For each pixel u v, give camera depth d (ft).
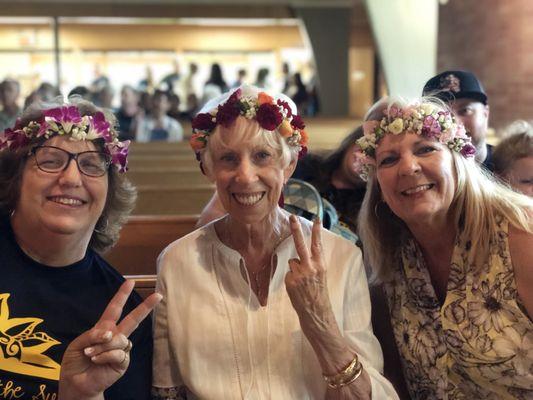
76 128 4.91
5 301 4.88
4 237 5.13
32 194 4.91
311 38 40.24
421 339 5.47
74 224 4.94
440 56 22.12
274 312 4.95
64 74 43.11
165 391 5.13
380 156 5.41
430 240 5.49
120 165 5.26
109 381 4.38
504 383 5.15
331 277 5.06
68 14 39.86
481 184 5.33
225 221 5.29
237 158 4.83
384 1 22.61
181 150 18.25
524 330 5.02
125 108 23.11
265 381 4.86
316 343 4.59
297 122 4.92
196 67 38.88
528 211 5.21
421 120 5.21
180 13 40.16
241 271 5.05
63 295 5.12
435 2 22.07
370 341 5.12
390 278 5.80
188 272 5.09
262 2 39.78
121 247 8.96
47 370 4.82
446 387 5.39
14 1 39.17
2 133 5.04
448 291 5.32
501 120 19.06
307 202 6.79
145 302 4.46
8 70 42.50
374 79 40.88
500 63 18.94
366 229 5.91
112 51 43.52
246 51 44.83
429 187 5.20
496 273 5.12
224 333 4.90
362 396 4.64
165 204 12.86
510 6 18.44
